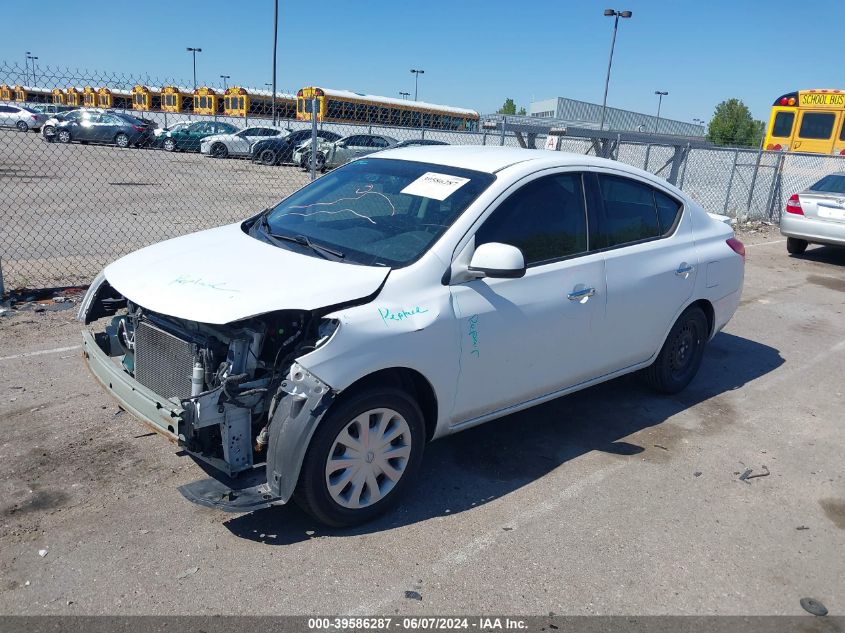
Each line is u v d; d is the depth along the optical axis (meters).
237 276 3.43
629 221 4.69
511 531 3.53
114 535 3.29
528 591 3.08
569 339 4.21
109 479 3.76
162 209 13.63
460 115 35.59
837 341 7.34
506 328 3.80
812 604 3.12
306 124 29.38
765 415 5.25
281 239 3.98
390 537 3.41
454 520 3.60
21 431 4.22
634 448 4.55
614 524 3.65
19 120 33.69
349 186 4.40
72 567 3.06
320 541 3.35
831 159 16.56
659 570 3.29
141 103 33.25
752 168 16.41
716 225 5.50
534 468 4.21
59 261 8.75
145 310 3.60
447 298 3.54
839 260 12.28
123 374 3.52
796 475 4.32
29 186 16.73
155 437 4.23
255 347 3.22
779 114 20.95
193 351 3.22
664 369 5.23
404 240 3.71
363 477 3.41
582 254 4.30
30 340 5.75
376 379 3.45
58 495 3.59
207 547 3.25
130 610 2.82
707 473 4.27
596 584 3.16
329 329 3.17
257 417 3.37
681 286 4.97
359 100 30.44
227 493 3.17
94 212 12.98
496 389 3.90
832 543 3.60
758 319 8.10
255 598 2.93
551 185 4.20
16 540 3.21
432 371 3.50
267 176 20.66
